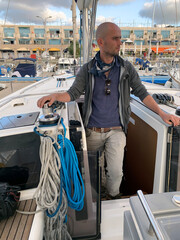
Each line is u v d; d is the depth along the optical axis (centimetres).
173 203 73
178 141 127
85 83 151
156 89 254
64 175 108
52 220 106
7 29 4919
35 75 1243
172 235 68
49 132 111
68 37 4941
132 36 4562
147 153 165
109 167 153
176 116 135
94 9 222
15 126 118
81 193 114
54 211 106
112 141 151
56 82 367
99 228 118
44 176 103
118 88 149
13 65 1324
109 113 151
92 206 117
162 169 139
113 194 157
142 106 176
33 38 4931
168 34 4397
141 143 176
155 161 147
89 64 148
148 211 63
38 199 105
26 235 90
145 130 167
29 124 121
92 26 245
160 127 138
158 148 141
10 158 111
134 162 197
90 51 274
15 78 796
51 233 107
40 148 107
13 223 96
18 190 107
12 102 189
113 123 153
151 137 156
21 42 4997
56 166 105
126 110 151
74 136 121
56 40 5000
